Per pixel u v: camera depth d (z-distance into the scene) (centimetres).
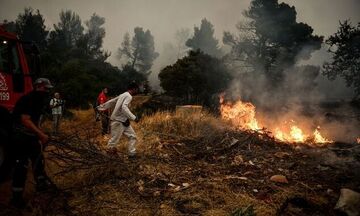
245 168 571
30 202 418
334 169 579
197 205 419
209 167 568
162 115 902
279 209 411
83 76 2306
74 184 478
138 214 396
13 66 571
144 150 647
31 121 400
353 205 409
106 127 874
